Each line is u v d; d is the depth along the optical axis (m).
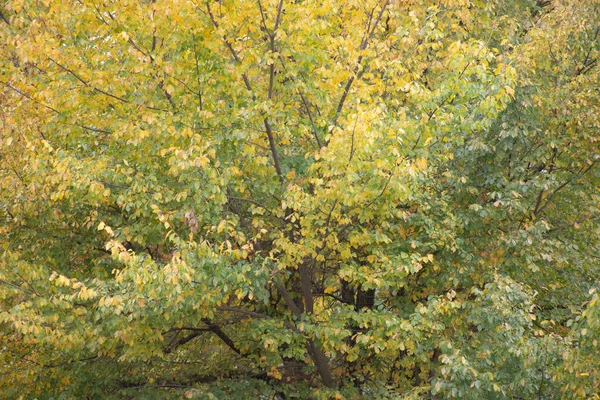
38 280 10.30
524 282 12.15
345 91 10.35
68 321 10.01
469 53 9.77
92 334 10.14
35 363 11.67
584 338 7.99
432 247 10.95
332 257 11.73
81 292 8.75
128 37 8.72
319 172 9.66
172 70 8.95
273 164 10.35
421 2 10.99
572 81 11.94
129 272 8.49
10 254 10.24
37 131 10.42
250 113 9.21
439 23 11.61
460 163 12.18
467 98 10.15
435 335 11.26
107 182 9.72
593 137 12.04
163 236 10.60
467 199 12.26
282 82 9.88
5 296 9.93
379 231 10.02
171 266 8.51
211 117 9.29
